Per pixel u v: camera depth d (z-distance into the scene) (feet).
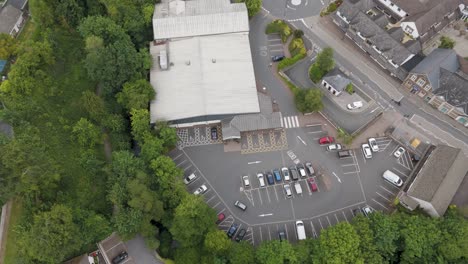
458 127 338.95
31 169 239.30
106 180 285.84
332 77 347.15
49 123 293.84
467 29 397.19
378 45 358.64
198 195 298.15
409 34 377.50
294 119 339.77
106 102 317.42
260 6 390.42
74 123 304.91
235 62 345.51
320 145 328.70
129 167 276.21
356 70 367.45
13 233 253.85
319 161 321.73
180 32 355.77
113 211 277.23
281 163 320.50
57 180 267.80
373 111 345.51
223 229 294.46
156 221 286.46
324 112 342.23
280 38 383.86
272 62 370.32
